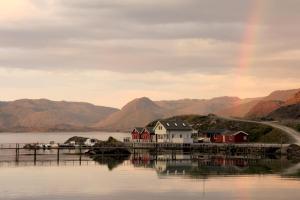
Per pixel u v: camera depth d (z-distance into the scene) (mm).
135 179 92625
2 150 190625
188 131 187875
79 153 161625
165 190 79812
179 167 115250
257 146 158625
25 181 89000
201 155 157125
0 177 94750
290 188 82188
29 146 185500
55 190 78938
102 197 73375
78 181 89562
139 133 199500
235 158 143500
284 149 154875
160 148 174750
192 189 80875
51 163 126188
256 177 95438
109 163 126500
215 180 91125
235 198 73500
